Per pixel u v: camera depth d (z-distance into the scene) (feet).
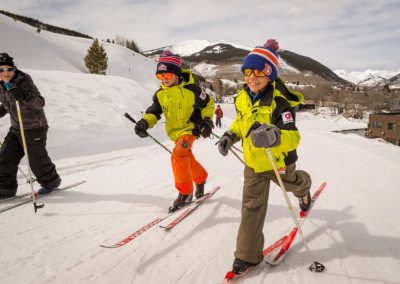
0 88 12.09
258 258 7.51
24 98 11.36
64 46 223.30
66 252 8.60
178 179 11.30
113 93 43.32
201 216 11.15
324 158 22.99
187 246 8.98
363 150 27.40
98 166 19.63
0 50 170.09
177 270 7.77
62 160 20.85
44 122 12.84
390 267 7.81
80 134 27.09
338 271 7.63
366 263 7.98
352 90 374.22
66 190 14.21
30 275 7.48
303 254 8.43
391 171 18.16
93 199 13.01
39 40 204.85
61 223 10.57
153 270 7.76
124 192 13.94
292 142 6.81
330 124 154.92
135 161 21.43
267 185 7.75
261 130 6.34
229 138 7.75
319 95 374.84
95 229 10.13
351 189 14.29
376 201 12.58
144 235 9.63
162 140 31.81
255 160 7.46
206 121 10.93
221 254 8.57
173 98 10.84
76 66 204.54
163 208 12.06
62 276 7.47
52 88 36.24
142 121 10.71
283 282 7.20
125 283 7.23
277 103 7.15
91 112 33.01
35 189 14.34
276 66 7.37
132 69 229.66
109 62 226.38
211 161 21.26
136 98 46.47
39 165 13.02
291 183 8.57
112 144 27.43
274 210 11.68
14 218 10.95
